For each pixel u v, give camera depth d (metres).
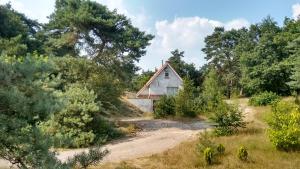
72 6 40.91
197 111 43.00
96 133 25.47
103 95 30.39
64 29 40.66
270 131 20.55
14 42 34.41
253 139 21.64
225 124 24.59
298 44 43.97
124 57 40.03
